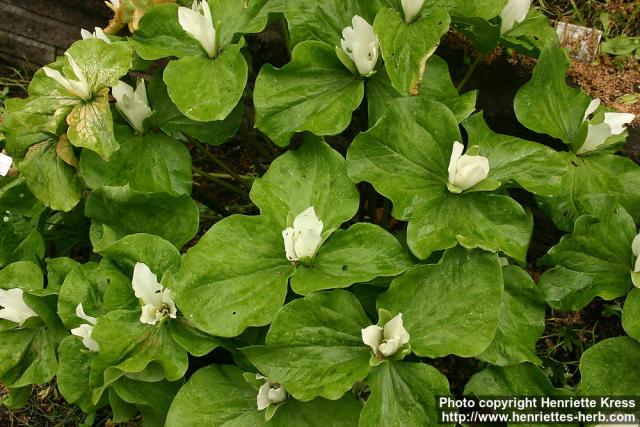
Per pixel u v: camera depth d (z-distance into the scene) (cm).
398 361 126
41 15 177
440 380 123
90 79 136
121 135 140
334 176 134
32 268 140
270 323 127
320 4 139
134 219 138
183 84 136
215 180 156
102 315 133
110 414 150
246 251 130
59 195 140
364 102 156
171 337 129
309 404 127
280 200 133
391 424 123
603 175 139
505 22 141
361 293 133
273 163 135
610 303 149
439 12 135
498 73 154
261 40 160
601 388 129
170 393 132
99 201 136
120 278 133
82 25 176
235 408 129
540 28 146
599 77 159
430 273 128
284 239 128
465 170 128
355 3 139
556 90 141
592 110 140
